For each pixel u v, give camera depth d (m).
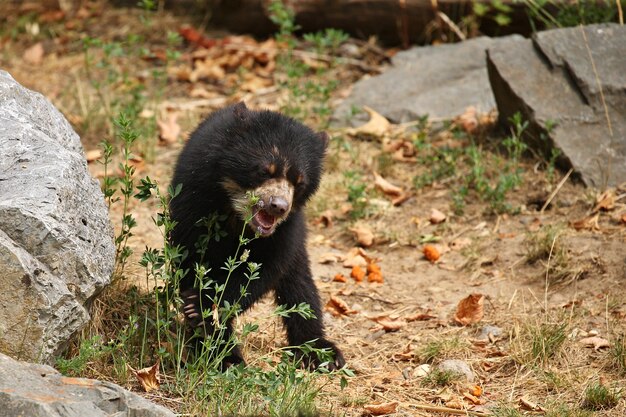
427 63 16.66
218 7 19.64
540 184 13.30
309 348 8.33
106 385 6.90
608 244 11.54
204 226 9.15
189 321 8.84
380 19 18.39
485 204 13.16
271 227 9.02
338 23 18.62
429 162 14.22
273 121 9.70
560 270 11.15
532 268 11.52
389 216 13.18
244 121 9.56
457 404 8.48
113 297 9.15
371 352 9.87
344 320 10.65
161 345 8.70
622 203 12.56
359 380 9.10
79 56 18.56
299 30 18.94
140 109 15.22
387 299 11.13
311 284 10.03
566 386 8.83
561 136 13.36
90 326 8.45
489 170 13.82
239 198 9.27
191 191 9.23
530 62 14.10
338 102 16.38
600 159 13.18
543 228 12.10
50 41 19.38
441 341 9.85
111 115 15.31
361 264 11.98
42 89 16.94
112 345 8.54
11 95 8.62
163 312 8.78
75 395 6.67
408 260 12.15
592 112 13.55
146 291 9.83
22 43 19.34
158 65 18.19
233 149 9.35
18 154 7.81
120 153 14.33
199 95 16.91
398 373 9.28
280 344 9.91
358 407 8.38
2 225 7.02
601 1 16.00
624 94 13.63
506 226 12.60
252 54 18.20
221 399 7.56
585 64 13.90
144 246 11.52
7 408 6.22
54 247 7.16
